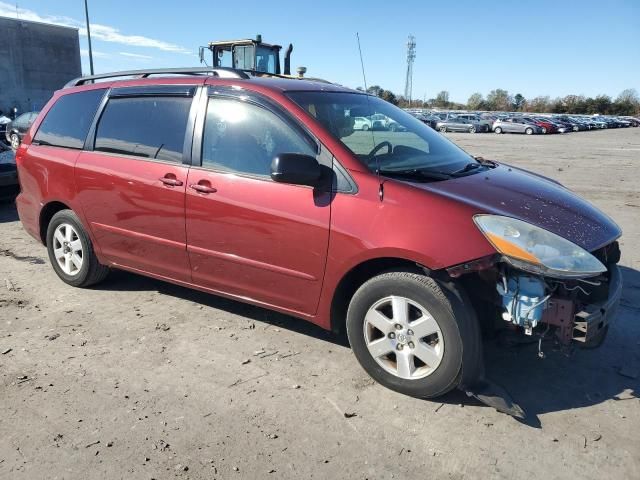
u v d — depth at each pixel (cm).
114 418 304
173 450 278
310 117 352
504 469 267
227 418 305
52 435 288
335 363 367
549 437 292
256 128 371
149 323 426
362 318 333
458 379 306
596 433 296
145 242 429
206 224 386
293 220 345
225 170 378
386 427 299
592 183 1231
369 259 320
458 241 297
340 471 265
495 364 366
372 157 346
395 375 327
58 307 455
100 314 442
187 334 407
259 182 361
